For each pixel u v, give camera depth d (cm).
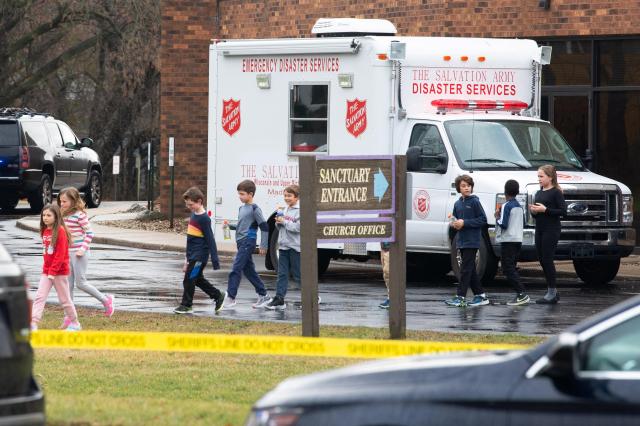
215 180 5272
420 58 4884
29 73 12925
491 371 1475
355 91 4909
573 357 1390
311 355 2862
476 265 4578
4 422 1720
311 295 3247
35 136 9012
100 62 13288
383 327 3606
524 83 5053
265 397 1582
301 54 5028
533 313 4009
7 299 1762
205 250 3969
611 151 5950
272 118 5116
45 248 3491
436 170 4747
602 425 1398
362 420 1491
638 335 1433
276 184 5109
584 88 5978
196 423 2208
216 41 5250
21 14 12106
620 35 5841
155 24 11894
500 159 4734
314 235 3241
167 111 7900
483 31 6100
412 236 4822
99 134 13975
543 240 4253
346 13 6638
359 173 3294
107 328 3572
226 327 3606
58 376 2767
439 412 1467
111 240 6900
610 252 4706
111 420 2220
